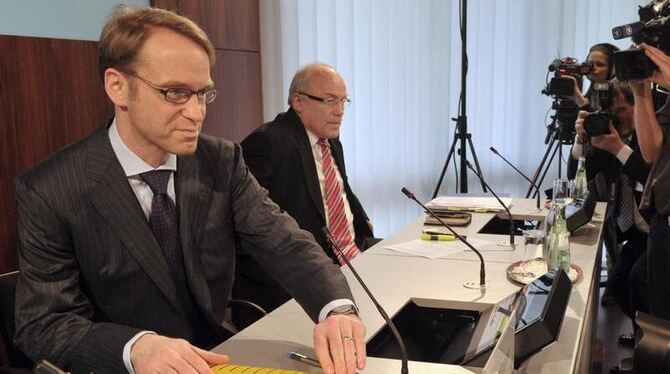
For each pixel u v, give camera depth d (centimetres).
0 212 191
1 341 177
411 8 413
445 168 388
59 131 213
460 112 396
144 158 126
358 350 106
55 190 120
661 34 197
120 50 111
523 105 428
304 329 134
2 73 192
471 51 421
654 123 221
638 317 136
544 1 416
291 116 251
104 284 125
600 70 309
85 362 105
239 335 131
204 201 134
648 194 213
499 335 110
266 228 138
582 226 226
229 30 364
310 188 240
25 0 240
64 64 214
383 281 170
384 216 435
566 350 121
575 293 156
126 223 124
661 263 209
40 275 118
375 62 418
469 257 195
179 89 111
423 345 136
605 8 416
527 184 436
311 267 129
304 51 410
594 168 308
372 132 424
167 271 128
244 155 240
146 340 104
